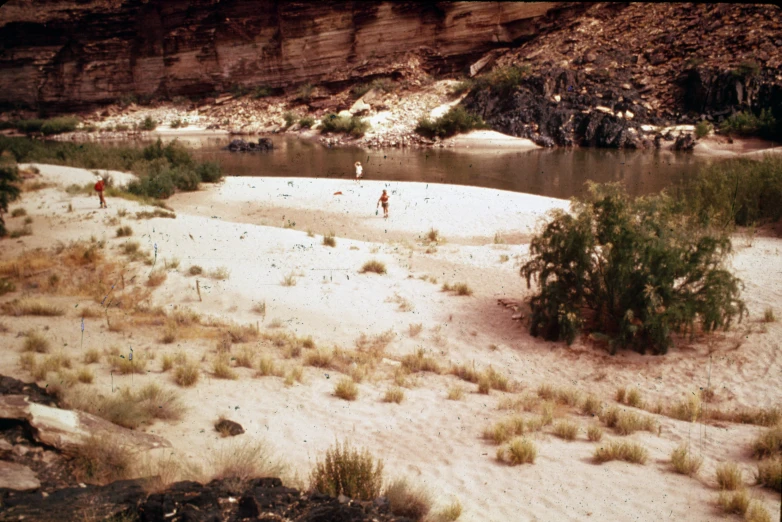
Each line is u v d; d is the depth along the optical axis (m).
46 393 7.70
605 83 58.34
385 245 22.31
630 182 35.94
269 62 83.56
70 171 33.28
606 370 12.77
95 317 14.01
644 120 54.47
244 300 16.19
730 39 57.38
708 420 10.32
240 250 20.19
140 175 35.44
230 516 4.80
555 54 63.88
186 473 6.22
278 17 81.81
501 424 9.09
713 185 24.84
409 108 66.12
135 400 8.49
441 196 30.23
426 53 73.75
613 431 9.55
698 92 54.12
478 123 58.19
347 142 60.06
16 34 95.69
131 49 92.56
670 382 12.13
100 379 9.70
